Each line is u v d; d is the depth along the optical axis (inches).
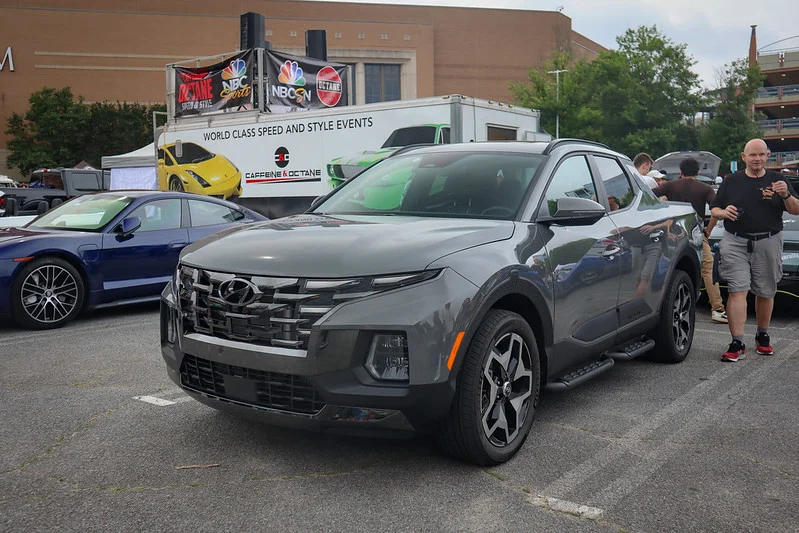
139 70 2534.5
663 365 213.8
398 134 510.0
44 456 138.3
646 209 199.9
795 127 2802.7
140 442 145.8
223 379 129.0
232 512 113.6
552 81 1877.5
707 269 283.9
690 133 1621.6
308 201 563.5
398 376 118.5
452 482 125.3
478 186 159.9
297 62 666.8
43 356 227.8
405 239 129.0
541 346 146.7
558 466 133.1
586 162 180.4
